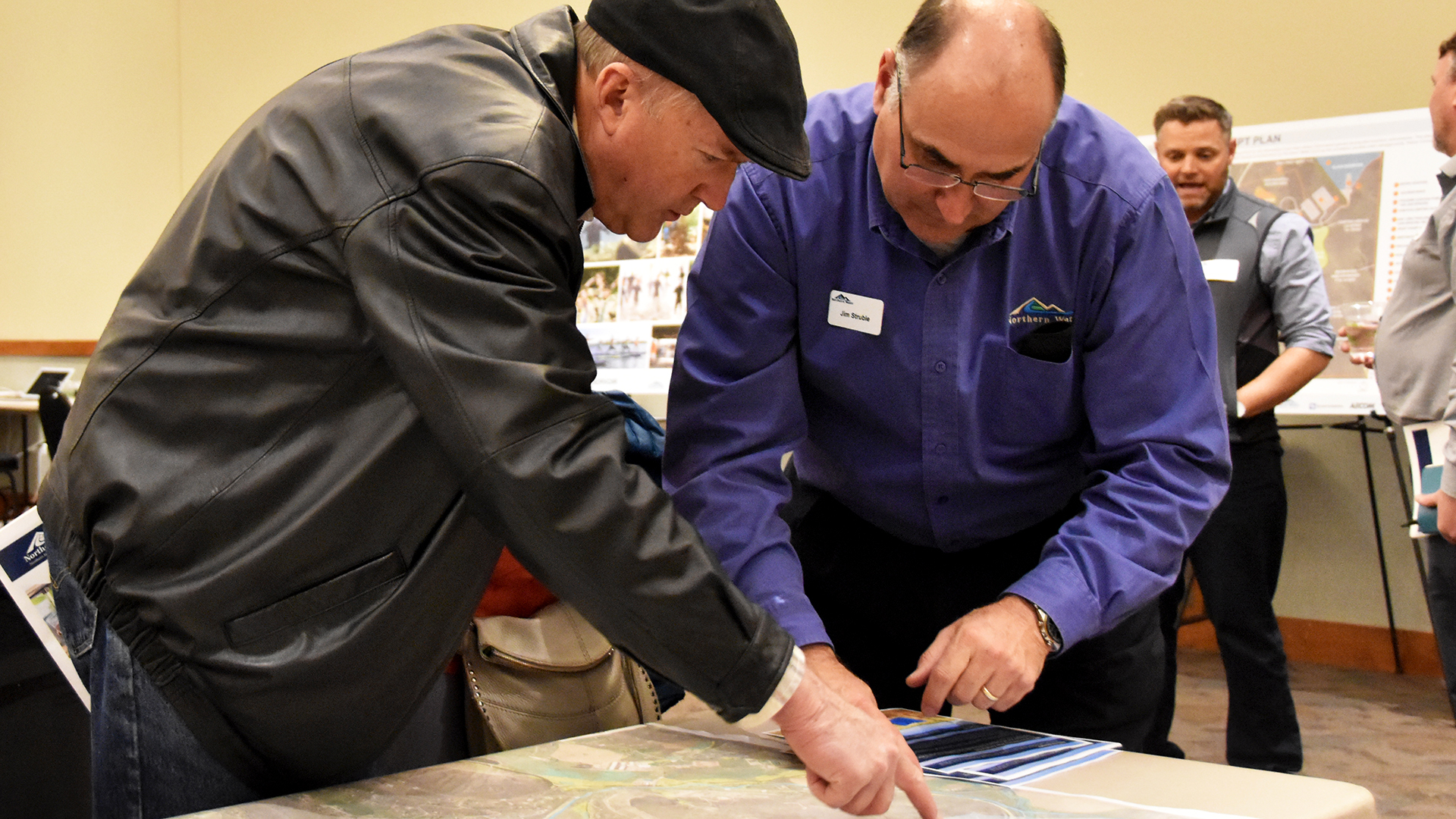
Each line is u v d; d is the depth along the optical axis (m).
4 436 5.07
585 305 3.53
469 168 0.85
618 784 0.98
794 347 1.42
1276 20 3.78
